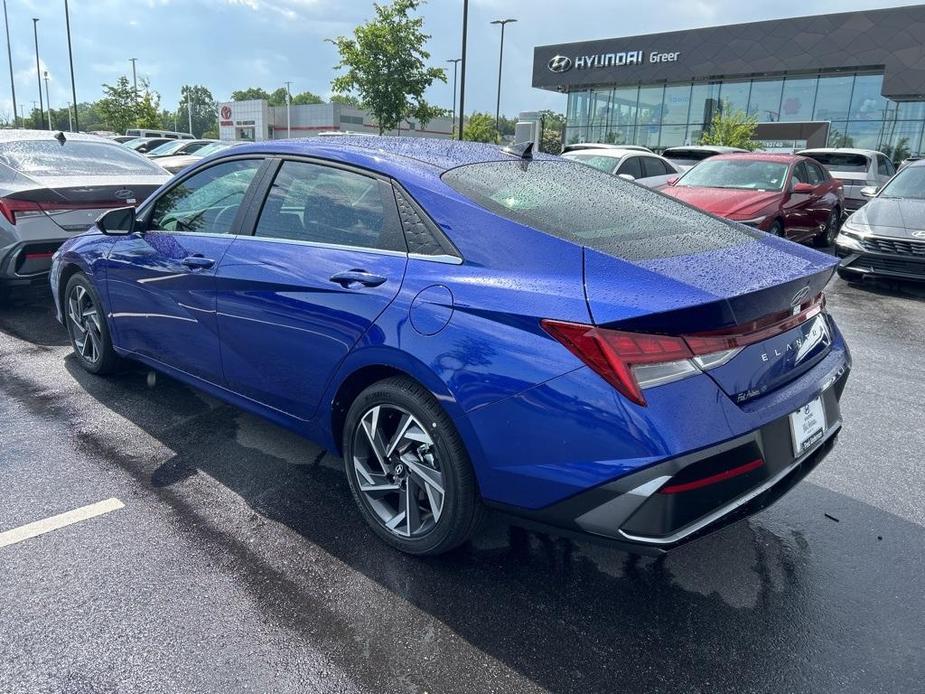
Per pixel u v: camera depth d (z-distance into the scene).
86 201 5.77
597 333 2.02
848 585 2.62
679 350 2.04
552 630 2.33
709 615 2.43
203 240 3.37
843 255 8.35
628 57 34.22
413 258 2.55
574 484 2.10
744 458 2.14
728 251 2.54
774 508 3.19
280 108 64.31
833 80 30.19
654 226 2.70
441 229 2.51
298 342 2.87
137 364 4.74
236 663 2.13
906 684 2.13
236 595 2.45
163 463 3.41
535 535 2.90
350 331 2.63
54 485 3.15
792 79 31.19
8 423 3.80
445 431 2.40
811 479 3.48
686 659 2.22
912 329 6.48
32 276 5.62
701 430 2.03
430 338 2.37
